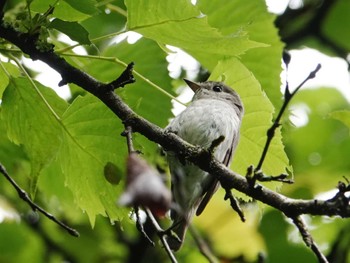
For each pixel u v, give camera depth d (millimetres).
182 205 10148
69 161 8227
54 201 12797
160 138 7332
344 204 6137
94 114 7988
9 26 7469
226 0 10492
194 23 7324
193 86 11914
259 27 10477
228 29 10578
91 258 14461
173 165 10055
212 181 10344
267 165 9109
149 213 6812
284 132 10555
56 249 14398
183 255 14125
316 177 14586
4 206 13086
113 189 8117
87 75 7582
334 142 15359
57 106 8133
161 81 9898
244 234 13891
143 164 5012
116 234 14352
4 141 9703
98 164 8133
